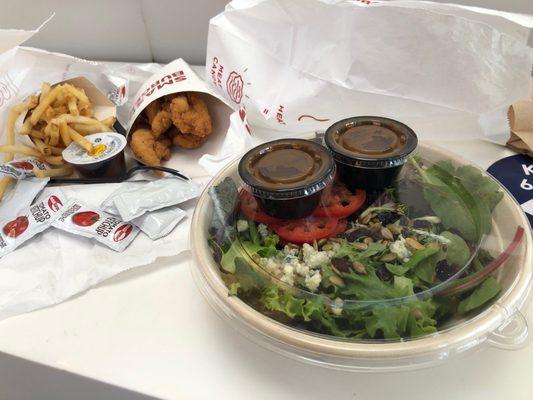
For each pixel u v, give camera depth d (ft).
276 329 0.71
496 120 1.25
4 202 1.21
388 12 1.15
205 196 0.99
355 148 0.95
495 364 0.77
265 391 0.76
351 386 0.76
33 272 1.03
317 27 1.23
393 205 0.95
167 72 1.42
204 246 0.87
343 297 0.77
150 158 1.31
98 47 1.90
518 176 1.18
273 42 1.28
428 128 1.33
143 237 1.10
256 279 0.79
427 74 1.22
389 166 0.92
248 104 1.36
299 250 0.87
